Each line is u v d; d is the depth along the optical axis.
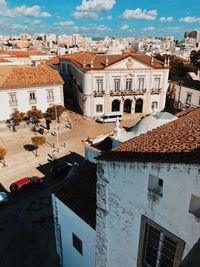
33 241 21.78
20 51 100.81
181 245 9.12
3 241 21.80
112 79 52.47
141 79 54.16
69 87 68.56
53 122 50.38
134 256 11.52
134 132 23.84
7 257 20.28
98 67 50.91
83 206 15.28
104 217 12.15
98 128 49.00
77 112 57.72
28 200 27.16
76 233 15.87
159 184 9.78
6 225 23.56
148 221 10.05
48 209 25.72
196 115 16.17
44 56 98.31
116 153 11.38
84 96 52.59
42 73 52.06
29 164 34.84
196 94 52.34
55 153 38.06
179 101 56.94
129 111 58.00
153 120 23.70
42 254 20.53
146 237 10.64
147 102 56.41
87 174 17.25
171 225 9.20
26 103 50.31
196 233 8.45
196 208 8.49
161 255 10.38
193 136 10.61
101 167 11.17
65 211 16.06
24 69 51.66
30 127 47.53
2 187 29.70
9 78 48.94
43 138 37.00
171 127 13.62
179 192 8.46
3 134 44.50
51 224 23.62
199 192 7.85
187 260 7.09
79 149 39.69
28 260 20.00
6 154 37.34
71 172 21.11
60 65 71.00
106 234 12.53
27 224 23.69
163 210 9.29
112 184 11.01
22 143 41.19
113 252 12.64
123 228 11.44
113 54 60.03
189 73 65.88
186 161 7.92
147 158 9.31
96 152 23.75
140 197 10.02
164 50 165.00
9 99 48.44
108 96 53.50
